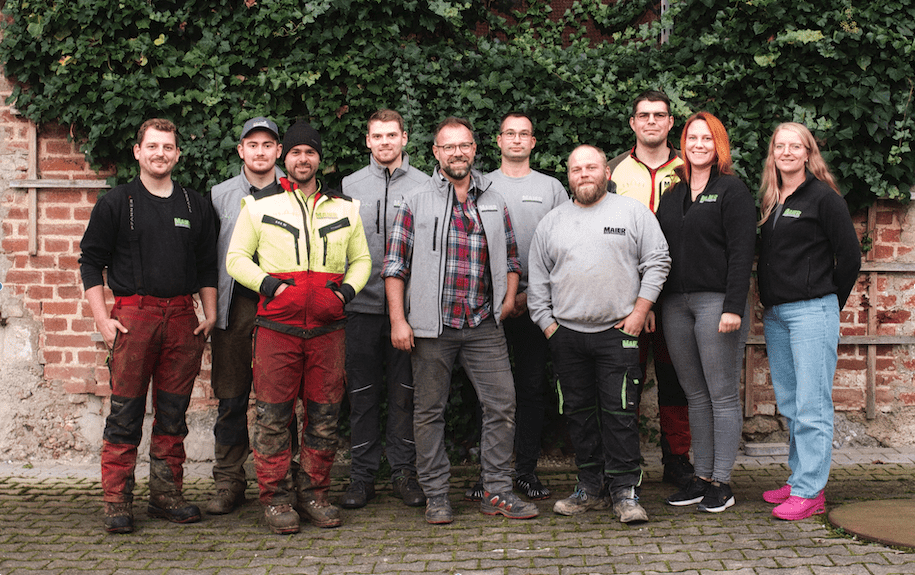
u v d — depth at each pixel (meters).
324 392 3.45
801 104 4.52
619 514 3.43
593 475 3.62
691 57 4.56
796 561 2.92
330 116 4.50
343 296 3.41
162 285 3.39
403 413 3.89
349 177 4.02
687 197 3.62
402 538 3.29
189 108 4.45
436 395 3.53
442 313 3.49
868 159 4.46
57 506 3.84
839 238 3.36
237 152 4.48
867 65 4.40
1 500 3.94
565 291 3.48
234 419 3.71
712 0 4.45
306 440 3.50
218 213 3.74
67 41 4.40
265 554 3.11
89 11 4.36
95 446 4.73
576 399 3.57
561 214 3.58
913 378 4.72
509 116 3.90
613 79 4.57
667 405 4.04
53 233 4.67
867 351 4.71
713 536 3.22
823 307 3.41
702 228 3.49
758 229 4.54
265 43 4.47
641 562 2.95
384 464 4.44
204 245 3.61
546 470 4.44
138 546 3.22
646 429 4.66
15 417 4.71
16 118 4.66
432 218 3.52
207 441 4.66
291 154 3.36
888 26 4.41
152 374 3.51
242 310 3.68
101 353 4.70
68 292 4.68
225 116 4.52
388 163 3.88
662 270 3.44
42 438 4.72
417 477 3.80
